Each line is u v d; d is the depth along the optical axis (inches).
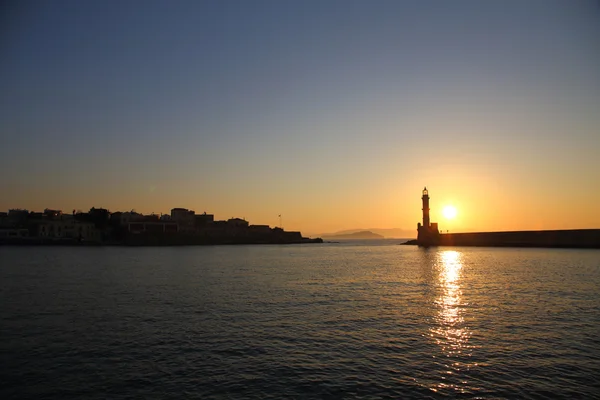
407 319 1146.7
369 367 776.3
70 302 1409.9
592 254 3804.1
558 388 680.4
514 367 770.2
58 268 2743.6
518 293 1565.0
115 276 2250.2
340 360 813.2
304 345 908.0
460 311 1249.4
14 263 3166.8
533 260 3211.1
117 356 836.6
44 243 6584.6
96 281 2014.0
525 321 1109.1
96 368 773.9
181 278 2161.7
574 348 872.9
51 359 820.6
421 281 2004.2
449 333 999.6
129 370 763.4
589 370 752.3
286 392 672.4
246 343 920.3
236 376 735.1
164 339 950.4
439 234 7377.0
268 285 1867.6
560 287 1688.0
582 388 679.7
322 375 739.4
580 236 4945.9
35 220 6815.9
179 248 6550.2
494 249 5487.2
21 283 1929.1
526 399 644.7
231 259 3823.8
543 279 1968.5
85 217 7593.5
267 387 690.2
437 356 833.5
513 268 2583.7
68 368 773.9
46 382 713.0
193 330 1028.5
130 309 1285.7
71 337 968.3
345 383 706.2
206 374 745.0
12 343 922.7
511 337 959.0
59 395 665.0
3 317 1174.3
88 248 6092.5
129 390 681.0
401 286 1823.3
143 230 7357.3
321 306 1338.6
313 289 1733.5
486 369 762.2
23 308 1304.1
